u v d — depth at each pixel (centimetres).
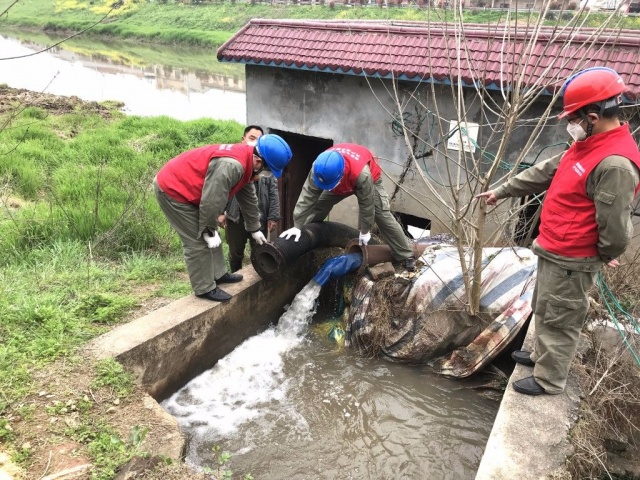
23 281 477
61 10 5291
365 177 457
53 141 1298
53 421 302
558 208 295
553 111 517
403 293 486
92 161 1145
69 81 2802
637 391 360
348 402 427
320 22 682
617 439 350
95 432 300
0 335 371
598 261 292
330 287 551
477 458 373
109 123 1734
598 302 422
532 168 336
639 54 471
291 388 443
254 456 370
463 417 411
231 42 698
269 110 715
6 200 811
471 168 577
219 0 4709
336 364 474
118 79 2938
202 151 418
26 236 621
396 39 591
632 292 432
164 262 588
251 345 495
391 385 447
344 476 357
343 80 640
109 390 336
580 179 279
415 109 598
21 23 5144
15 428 293
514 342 434
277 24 687
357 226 711
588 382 346
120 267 555
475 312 441
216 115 2161
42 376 335
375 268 509
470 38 551
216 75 3195
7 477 260
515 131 541
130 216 657
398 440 389
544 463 283
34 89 2467
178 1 4897
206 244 438
